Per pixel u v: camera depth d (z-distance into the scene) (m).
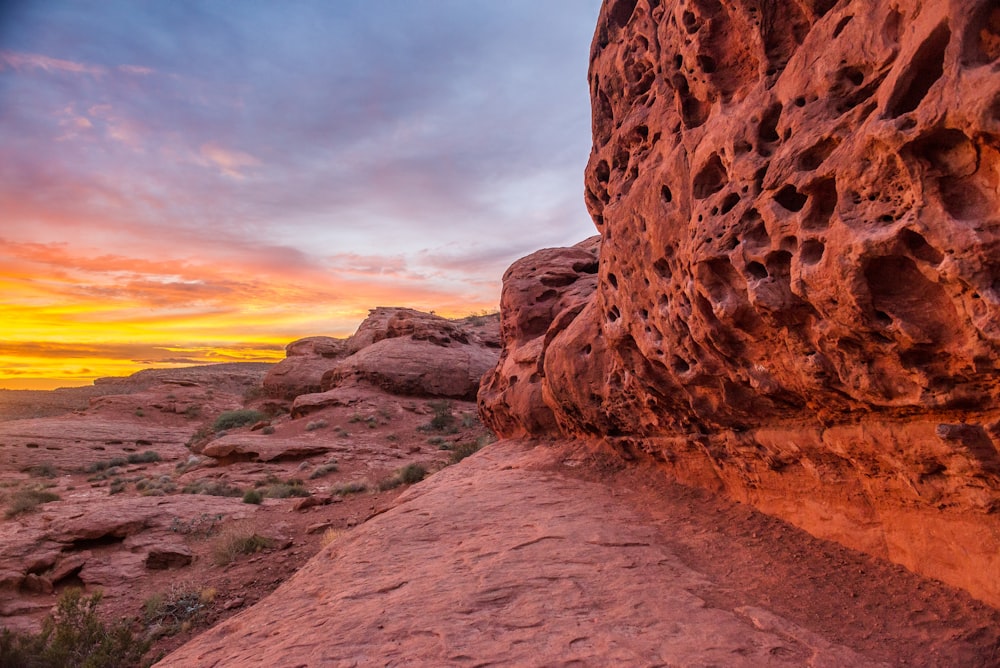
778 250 4.27
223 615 8.43
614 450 9.37
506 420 13.38
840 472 5.16
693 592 4.57
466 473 10.52
